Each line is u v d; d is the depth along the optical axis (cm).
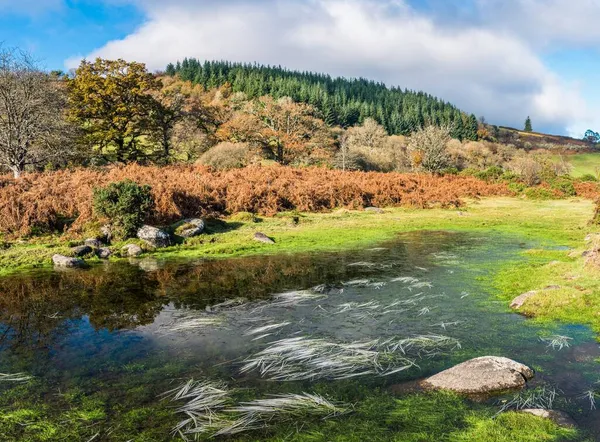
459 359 748
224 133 6881
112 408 604
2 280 1322
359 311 1009
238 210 2562
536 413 567
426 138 6084
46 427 560
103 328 923
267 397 625
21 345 837
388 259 1586
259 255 1683
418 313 991
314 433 537
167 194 2250
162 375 703
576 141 16862
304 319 962
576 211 3000
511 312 989
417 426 549
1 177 2448
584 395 620
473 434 530
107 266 1515
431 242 1936
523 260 1532
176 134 5438
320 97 12544
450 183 4153
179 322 949
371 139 9238
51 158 3512
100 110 4588
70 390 658
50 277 1357
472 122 13750
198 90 13100
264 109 7669
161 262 1576
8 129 3238
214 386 657
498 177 4562
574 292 1018
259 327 916
